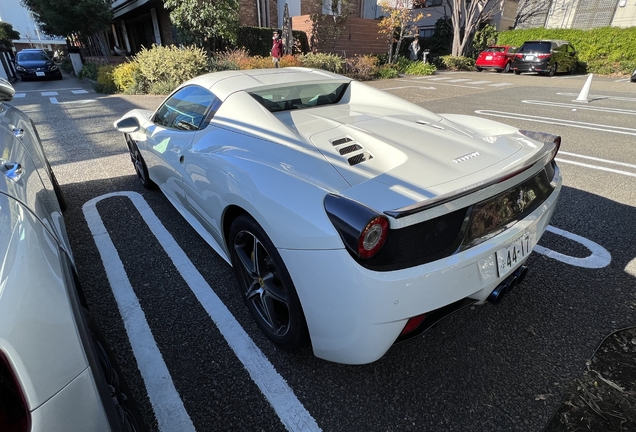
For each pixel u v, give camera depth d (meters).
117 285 2.35
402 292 1.31
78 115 7.49
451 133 2.03
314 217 1.39
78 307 1.09
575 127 6.43
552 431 1.46
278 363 1.80
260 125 2.02
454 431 1.47
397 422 1.51
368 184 1.46
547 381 1.68
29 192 1.34
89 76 14.09
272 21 16.97
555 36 19.34
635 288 2.30
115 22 25.75
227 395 1.63
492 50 18.72
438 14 25.05
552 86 12.82
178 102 2.79
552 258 2.62
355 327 1.38
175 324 2.04
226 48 13.14
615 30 17.19
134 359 1.81
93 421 0.90
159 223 3.12
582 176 4.14
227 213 1.96
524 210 1.71
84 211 3.33
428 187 1.44
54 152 5.06
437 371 1.74
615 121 6.92
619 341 1.90
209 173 2.00
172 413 1.55
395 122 2.20
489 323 2.04
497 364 1.78
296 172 1.60
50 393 0.84
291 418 1.53
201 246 2.79
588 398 1.59
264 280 1.79
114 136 5.87
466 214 1.43
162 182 3.01
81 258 2.64
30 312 0.89
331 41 16.94
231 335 1.96
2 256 0.93
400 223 1.27
